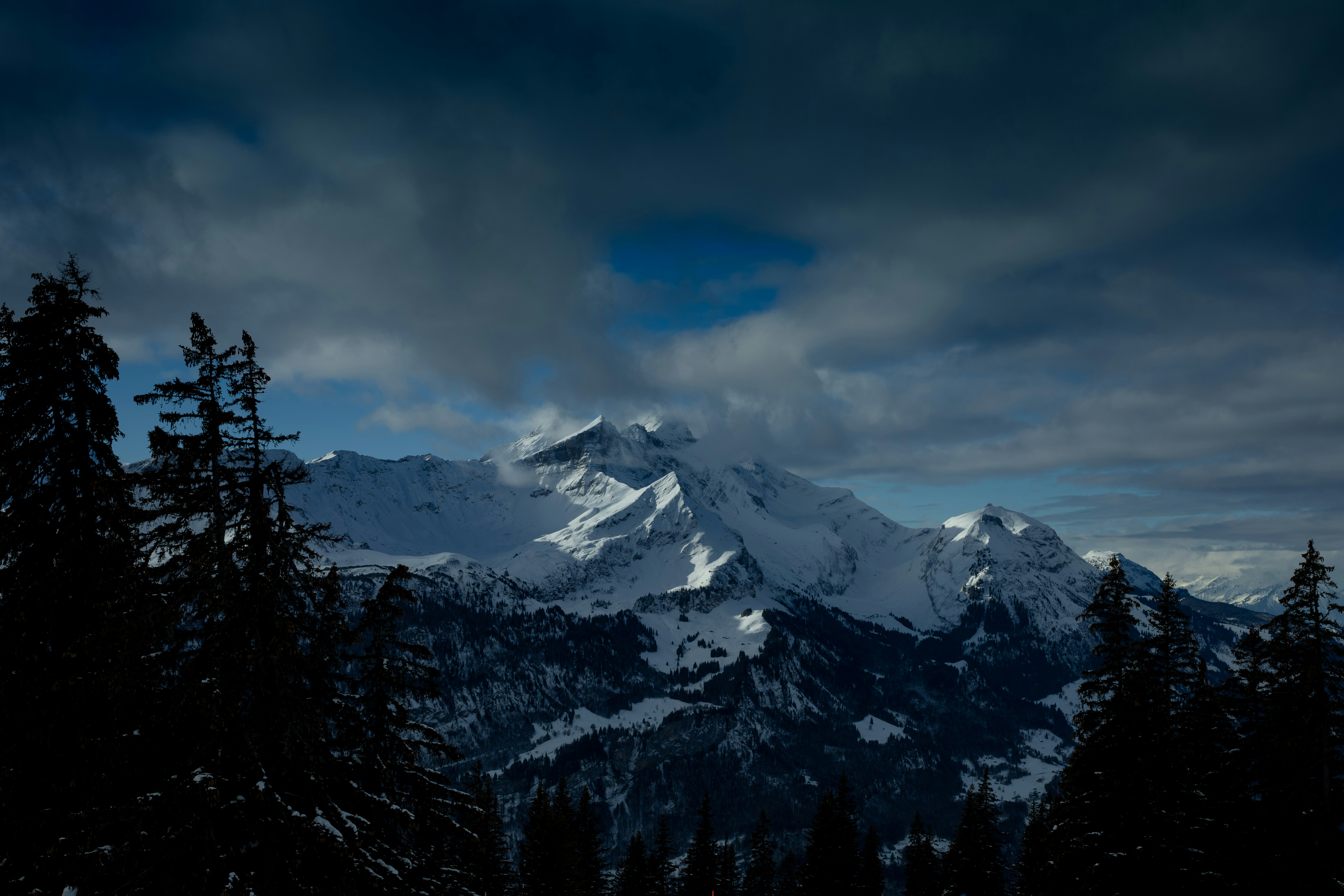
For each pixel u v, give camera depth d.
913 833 90.62
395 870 24.48
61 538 22.91
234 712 21.03
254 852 21.11
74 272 24.73
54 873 19.91
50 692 21.89
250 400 22.81
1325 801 32.97
